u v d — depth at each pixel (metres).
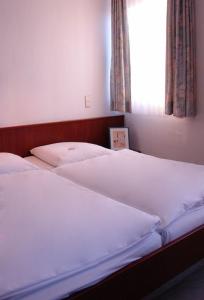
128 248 1.24
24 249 1.09
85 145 2.82
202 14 2.44
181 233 1.51
